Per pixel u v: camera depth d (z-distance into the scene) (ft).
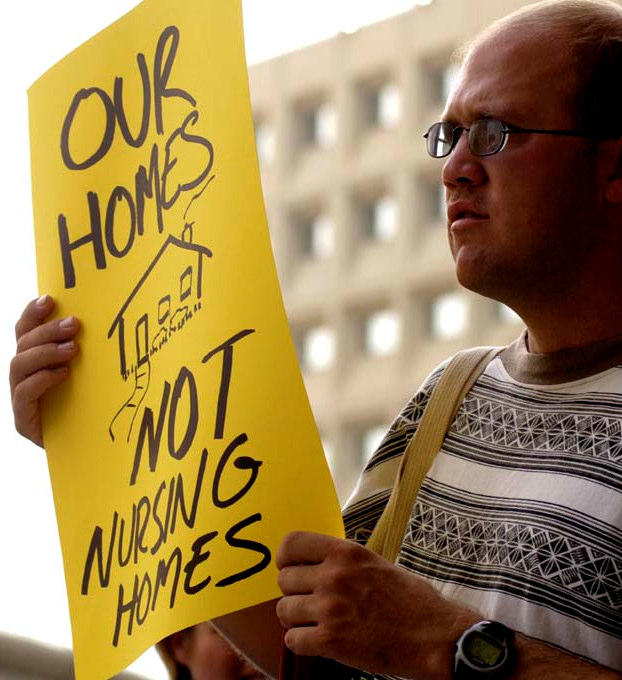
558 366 6.03
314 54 120.88
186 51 6.27
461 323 110.63
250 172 5.86
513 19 6.28
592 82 6.05
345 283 116.16
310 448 5.60
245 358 5.79
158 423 6.09
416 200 114.83
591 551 5.50
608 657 5.40
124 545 6.13
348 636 5.32
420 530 6.03
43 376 6.50
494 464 5.97
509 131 6.01
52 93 6.88
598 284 6.04
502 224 5.98
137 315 6.28
